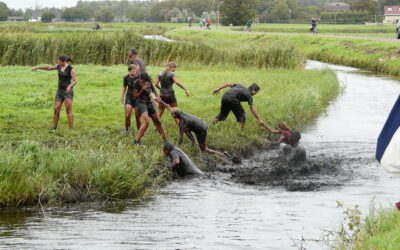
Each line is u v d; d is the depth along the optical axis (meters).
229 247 8.44
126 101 15.58
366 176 13.34
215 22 190.00
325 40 61.94
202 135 14.51
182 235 9.05
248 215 10.25
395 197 11.56
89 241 8.72
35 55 35.25
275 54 38.84
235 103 16.77
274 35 76.31
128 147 14.16
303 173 13.57
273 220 9.95
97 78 27.36
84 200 11.26
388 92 29.73
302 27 117.56
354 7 191.88
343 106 24.78
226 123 17.66
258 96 23.09
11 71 29.73
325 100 25.53
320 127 19.72
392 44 48.56
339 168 13.98
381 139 7.07
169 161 13.59
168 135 15.66
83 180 11.63
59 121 16.98
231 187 12.43
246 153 15.31
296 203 11.12
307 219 10.01
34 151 12.47
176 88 25.36
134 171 12.04
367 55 47.38
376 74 40.59
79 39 36.69
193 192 11.99
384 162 7.03
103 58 36.91
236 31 98.00
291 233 9.17
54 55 35.59
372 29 94.50
